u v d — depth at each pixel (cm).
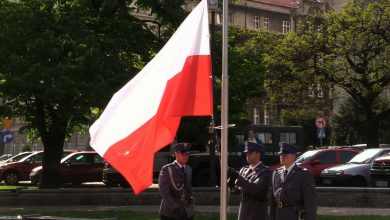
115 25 2073
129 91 624
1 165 2983
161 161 2430
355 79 4097
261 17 8300
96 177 2703
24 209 1762
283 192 666
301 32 4503
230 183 729
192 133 2191
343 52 4012
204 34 628
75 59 1864
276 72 4234
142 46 2097
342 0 7212
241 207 745
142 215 1494
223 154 613
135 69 2039
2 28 1889
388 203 1648
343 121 5472
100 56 1888
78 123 2272
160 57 631
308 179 662
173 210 721
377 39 4003
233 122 2331
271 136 2558
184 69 619
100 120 621
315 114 5925
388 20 3947
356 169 1975
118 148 597
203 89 621
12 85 1881
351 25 4062
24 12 1889
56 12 1980
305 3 8675
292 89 4303
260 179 724
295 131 2616
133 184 588
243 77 2366
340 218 1352
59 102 1948
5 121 2906
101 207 1802
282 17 8525
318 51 4169
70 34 1922
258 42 4350
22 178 2958
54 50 1836
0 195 1912
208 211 1579
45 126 2203
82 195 1892
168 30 2212
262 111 7325
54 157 2216
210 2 1881
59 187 2217
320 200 1694
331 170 2014
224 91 623
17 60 1839
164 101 607
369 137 4141
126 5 2184
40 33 1883
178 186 731
